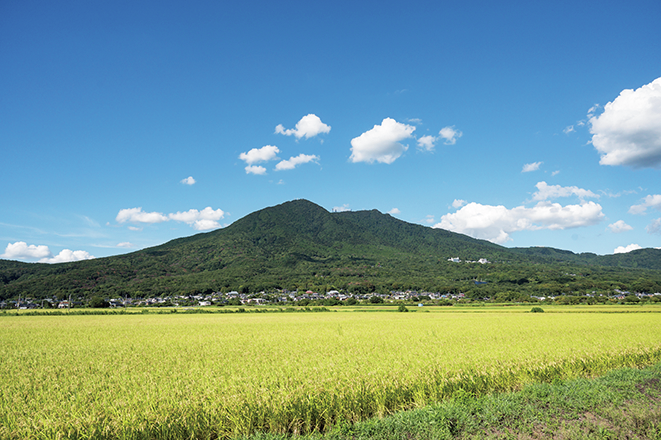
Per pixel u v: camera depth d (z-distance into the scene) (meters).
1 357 19.92
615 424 8.34
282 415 8.95
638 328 32.81
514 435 7.84
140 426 8.28
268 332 33.19
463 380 11.67
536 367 13.41
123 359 18.53
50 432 8.39
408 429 8.16
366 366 14.36
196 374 13.89
